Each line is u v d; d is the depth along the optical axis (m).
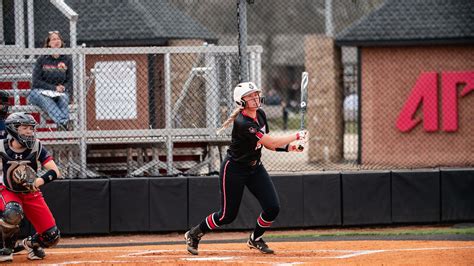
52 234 25.08
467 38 57.03
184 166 40.88
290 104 114.44
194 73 37.41
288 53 125.69
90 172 36.44
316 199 35.69
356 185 35.88
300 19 122.19
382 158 58.75
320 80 59.69
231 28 102.94
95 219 34.66
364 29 58.91
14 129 24.00
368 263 23.45
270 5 122.06
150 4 53.09
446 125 57.81
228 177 24.50
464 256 25.08
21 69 36.84
